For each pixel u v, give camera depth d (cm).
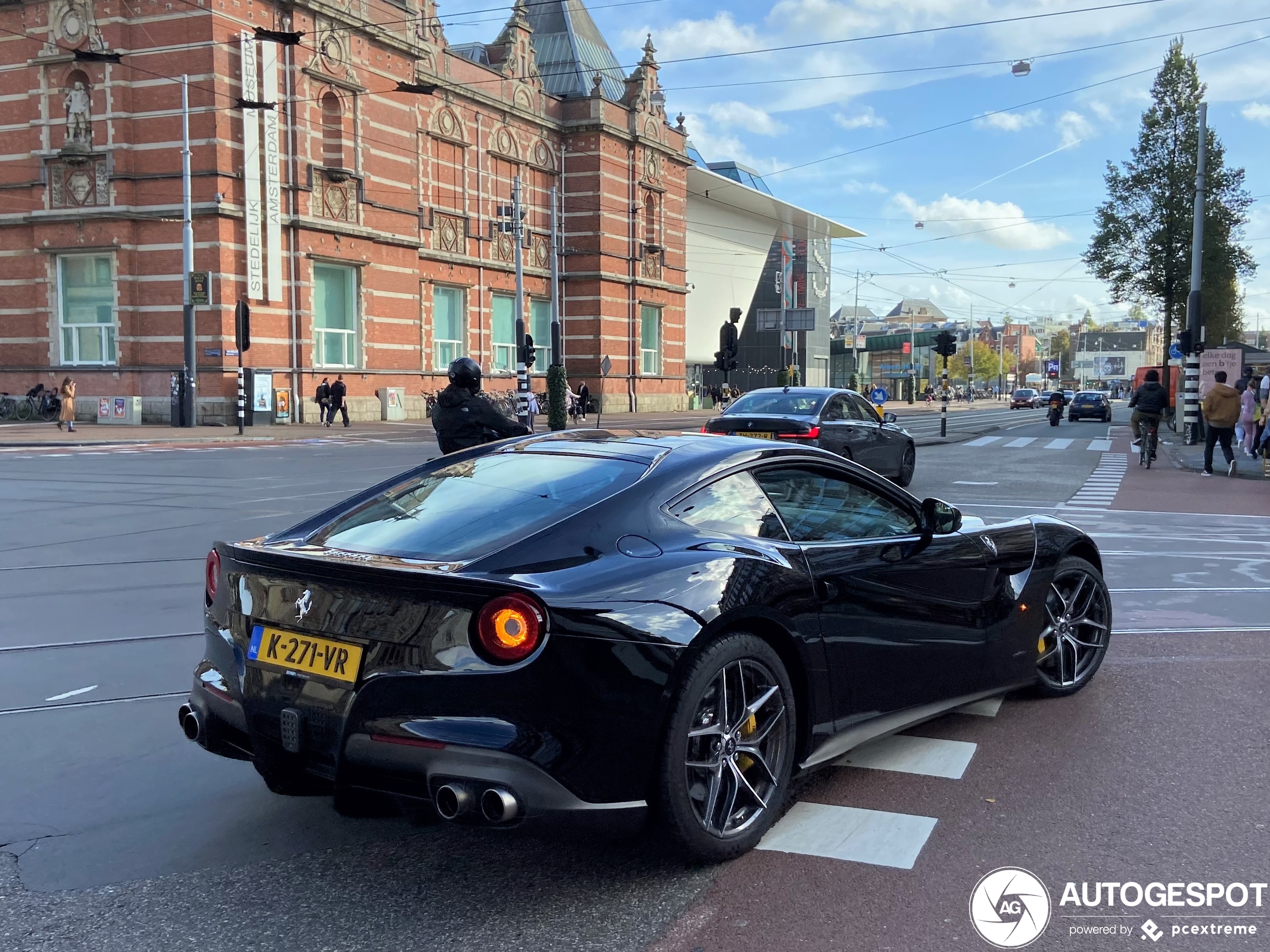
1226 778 425
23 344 3262
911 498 464
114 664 611
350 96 3416
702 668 334
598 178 4709
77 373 3188
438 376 4091
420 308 3925
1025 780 424
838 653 394
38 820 397
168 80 3017
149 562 934
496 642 306
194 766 455
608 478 383
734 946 297
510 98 4384
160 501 1377
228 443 2655
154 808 408
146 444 2547
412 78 3684
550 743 307
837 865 348
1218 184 3700
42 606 760
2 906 328
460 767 304
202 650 643
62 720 515
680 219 5384
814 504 421
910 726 446
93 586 834
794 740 374
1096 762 445
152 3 3016
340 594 335
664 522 367
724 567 356
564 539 346
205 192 3011
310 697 335
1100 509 1359
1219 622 711
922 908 319
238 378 3092
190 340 2961
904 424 4262
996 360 14650
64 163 3131
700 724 340
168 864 358
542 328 4747
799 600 377
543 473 399
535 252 4606
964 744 467
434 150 3988
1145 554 999
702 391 7006
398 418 3697
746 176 7181
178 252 3069
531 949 297
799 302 7475
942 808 396
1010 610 491
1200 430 2658
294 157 3228
